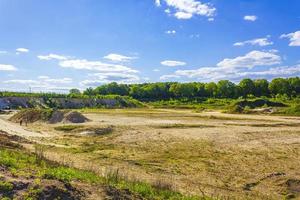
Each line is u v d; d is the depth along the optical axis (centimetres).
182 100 18125
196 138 4741
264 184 2577
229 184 2538
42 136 4972
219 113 10544
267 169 3009
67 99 14225
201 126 6175
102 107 14238
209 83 19175
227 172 2877
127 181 1989
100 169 2631
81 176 1764
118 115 8975
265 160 3378
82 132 5347
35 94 14525
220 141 4509
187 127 6025
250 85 18675
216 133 5241
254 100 12169
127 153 3603
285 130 5678
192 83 19825
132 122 6944
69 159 3006
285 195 2359
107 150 3772
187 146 4128
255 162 3278
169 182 2378
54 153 3347
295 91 17912
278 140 4634
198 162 3222
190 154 3625
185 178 2620
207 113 10469
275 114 9744
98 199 1493
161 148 3975
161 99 19212
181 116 8819
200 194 2170
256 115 9512
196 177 2670
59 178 1609
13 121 7356
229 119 7975
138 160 3225
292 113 9669
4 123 6588
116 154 3516
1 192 1352
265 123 6862
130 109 13112
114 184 1766
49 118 7131
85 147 3966
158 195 1806
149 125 6259
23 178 1521
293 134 5222
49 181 1526
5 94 13725
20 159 2030
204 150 3875
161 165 3036
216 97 18775
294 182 2575
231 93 18762
